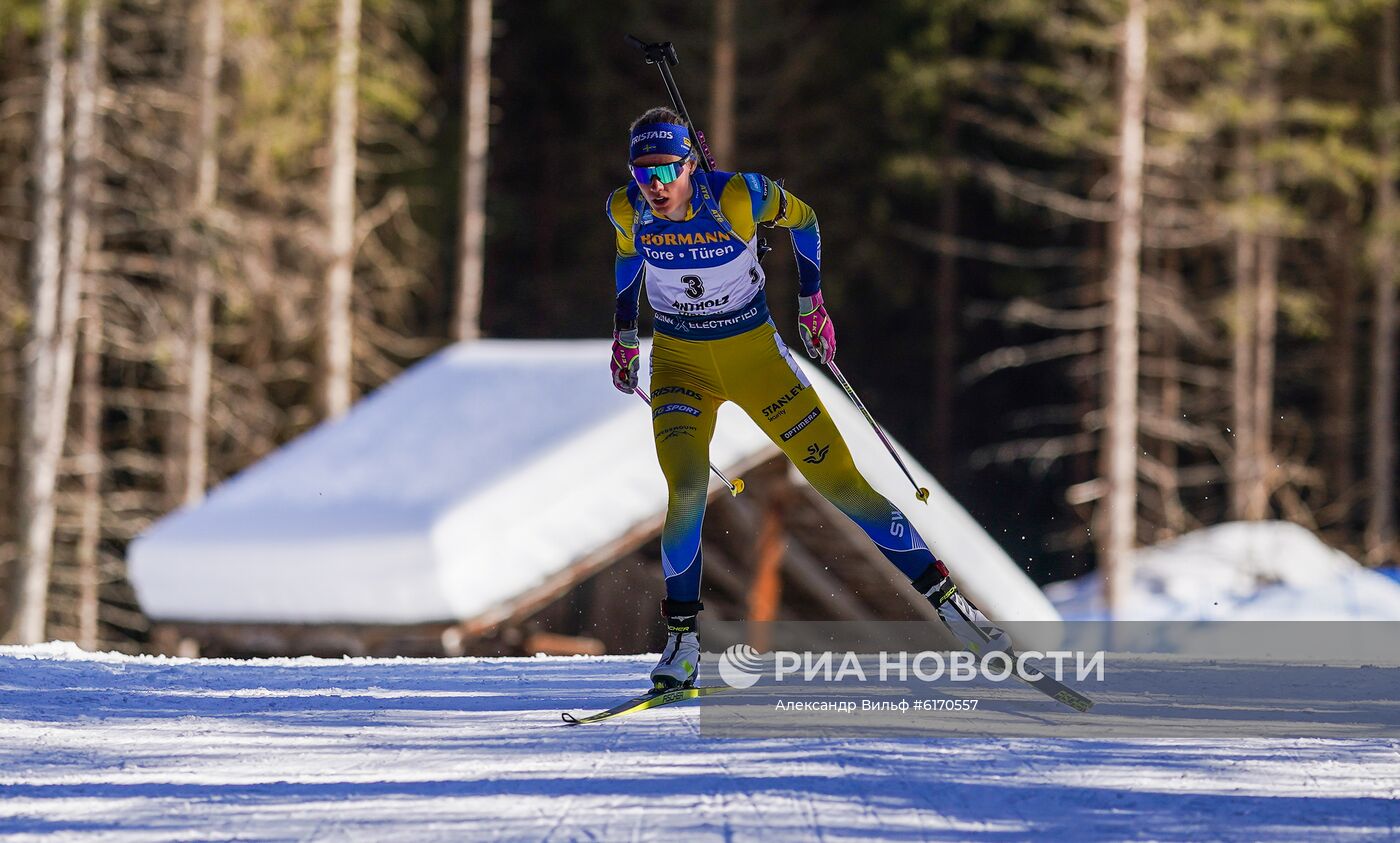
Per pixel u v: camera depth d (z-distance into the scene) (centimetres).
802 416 1430
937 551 3925
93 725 1297
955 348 10419
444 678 1773
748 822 843
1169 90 8250
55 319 5841
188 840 808
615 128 10331
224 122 6919
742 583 4828
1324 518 9550
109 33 6950
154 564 4128
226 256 6681
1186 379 8994
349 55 7094
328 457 4366
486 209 9919
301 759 1095
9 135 6956
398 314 8931
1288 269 9825
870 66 10006
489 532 3834
